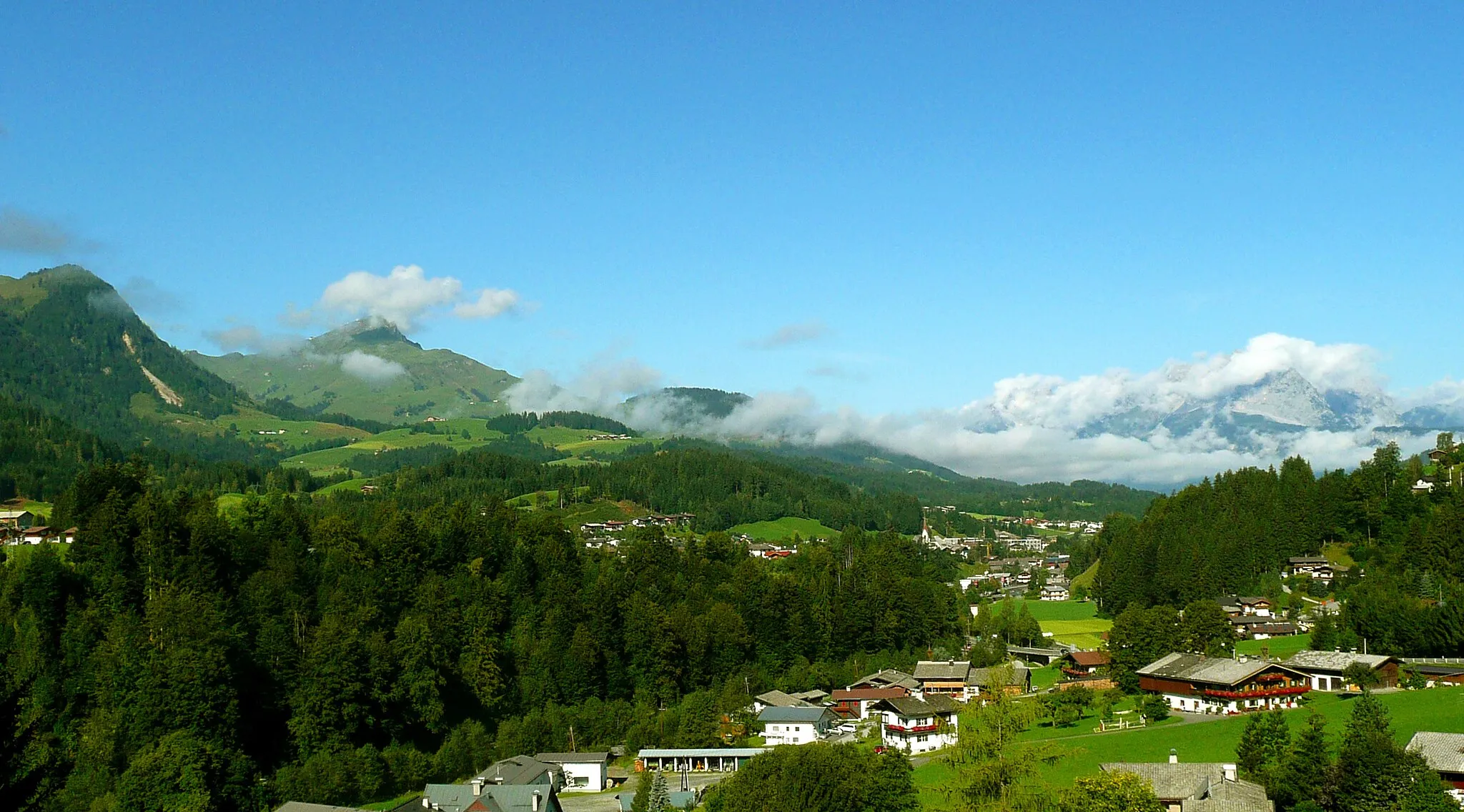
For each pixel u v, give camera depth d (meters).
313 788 144.00
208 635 156.00
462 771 165.38
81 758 133.25
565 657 198.38
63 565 181.88
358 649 165.88
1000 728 87.00
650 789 135.50
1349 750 104.81
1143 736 150.62
